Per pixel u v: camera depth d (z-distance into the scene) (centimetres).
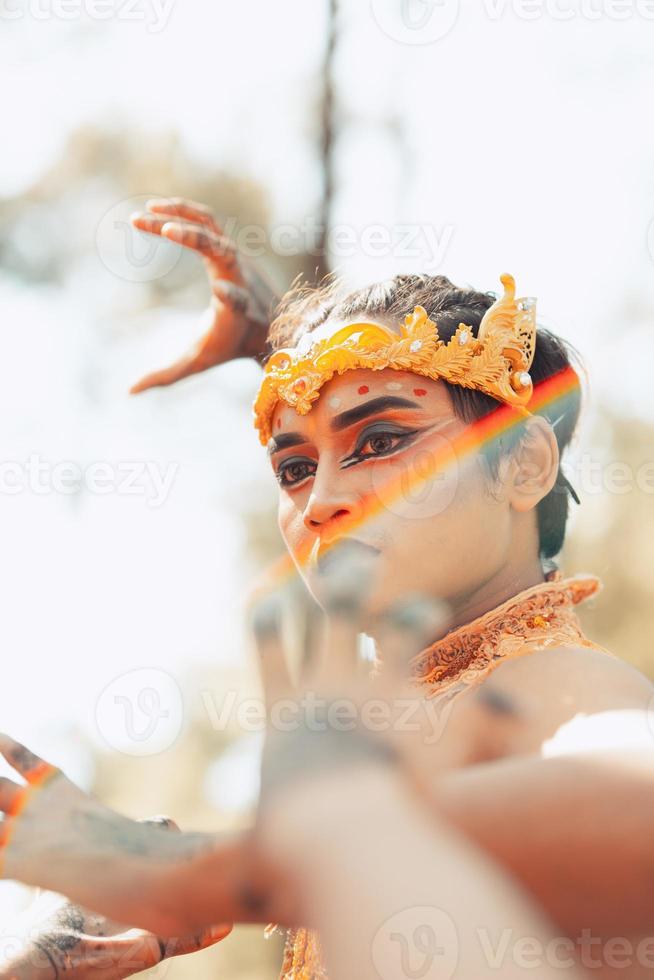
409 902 130
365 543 274
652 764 156
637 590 1041
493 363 292
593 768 156
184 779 1099
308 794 138
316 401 293
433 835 138
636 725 182
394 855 133
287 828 137
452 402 291
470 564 279
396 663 152
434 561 276
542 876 152
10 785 178
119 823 171
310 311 355
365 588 155
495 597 287
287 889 139
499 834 152
